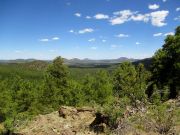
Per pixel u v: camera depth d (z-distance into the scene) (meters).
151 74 48.00
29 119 25.55
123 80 44.16
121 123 19.00
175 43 47.88
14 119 25.33
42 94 51.78
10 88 59.41
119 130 18.64
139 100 19.42
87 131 20.91
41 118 24.94
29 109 51.03
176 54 47.47
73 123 23.11
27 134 21.95
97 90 47.44
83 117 24.17
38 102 51.44
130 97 20.11
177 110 17.34
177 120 17.14
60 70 54.28
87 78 52.06
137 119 18.52
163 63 48.41
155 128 17.48
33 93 53.22
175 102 18.17
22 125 24.11
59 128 22.23
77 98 47.16
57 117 24.88
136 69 46.94
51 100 50.44
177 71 46.22
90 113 24.62
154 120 17.91
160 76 48.19
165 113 17.11
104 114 20.92
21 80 58.56
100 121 21.33
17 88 56.97
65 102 48.84
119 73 46.16
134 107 19.48
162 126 16.95
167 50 48.97
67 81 52.31
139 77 44.78
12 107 52.22
